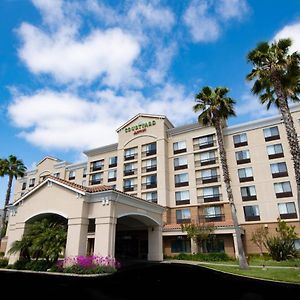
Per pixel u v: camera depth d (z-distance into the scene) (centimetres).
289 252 2717
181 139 4425
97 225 1942
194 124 4325
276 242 2784
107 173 5047
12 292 1127
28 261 1988
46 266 1864
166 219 3984
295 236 2994
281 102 2012
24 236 2036
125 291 1149
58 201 2097
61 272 1745
